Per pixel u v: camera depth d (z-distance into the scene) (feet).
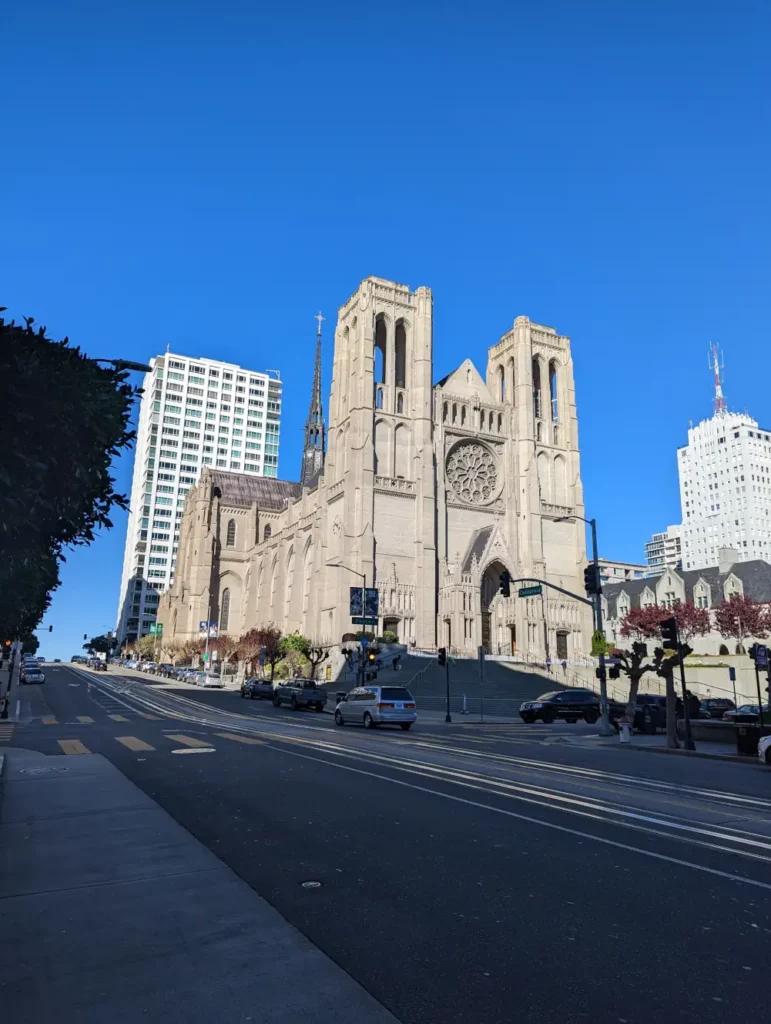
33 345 26.89
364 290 271.69
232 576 412.98
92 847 29.86
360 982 17.58
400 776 52.01
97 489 34.65
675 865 28.73
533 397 297.94
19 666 216.74
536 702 143.33
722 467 632.79
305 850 30.27
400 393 274.16
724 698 175.94
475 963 18.80
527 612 250.57
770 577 284.20
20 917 21.45
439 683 197.98
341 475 272.10
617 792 47.88
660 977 18.07
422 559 251.80
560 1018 15.93
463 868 27.76
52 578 40.81
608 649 114.62
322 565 271.90
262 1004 16.17
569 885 25.73
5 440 24.80
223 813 37.70
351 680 218.59
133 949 19.13
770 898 24.53
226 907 22.50
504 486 282.36
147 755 63.21
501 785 49.03
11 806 38.58
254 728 97.86
